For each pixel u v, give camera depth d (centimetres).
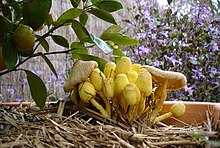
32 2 39
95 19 101
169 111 51
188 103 51
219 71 82
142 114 44
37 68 85
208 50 82
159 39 84
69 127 41
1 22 40
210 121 45
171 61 78
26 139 37
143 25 86
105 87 44
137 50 78
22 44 38
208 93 77
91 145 37
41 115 46
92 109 47
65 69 89
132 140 38
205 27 86
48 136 38
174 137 40
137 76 44
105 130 40
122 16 105
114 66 46
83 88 44
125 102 44
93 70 45
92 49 93
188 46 81
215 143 26
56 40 47
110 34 48
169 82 45
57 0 91
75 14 45
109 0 46
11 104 54
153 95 46
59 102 49
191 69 82
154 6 92
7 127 40
